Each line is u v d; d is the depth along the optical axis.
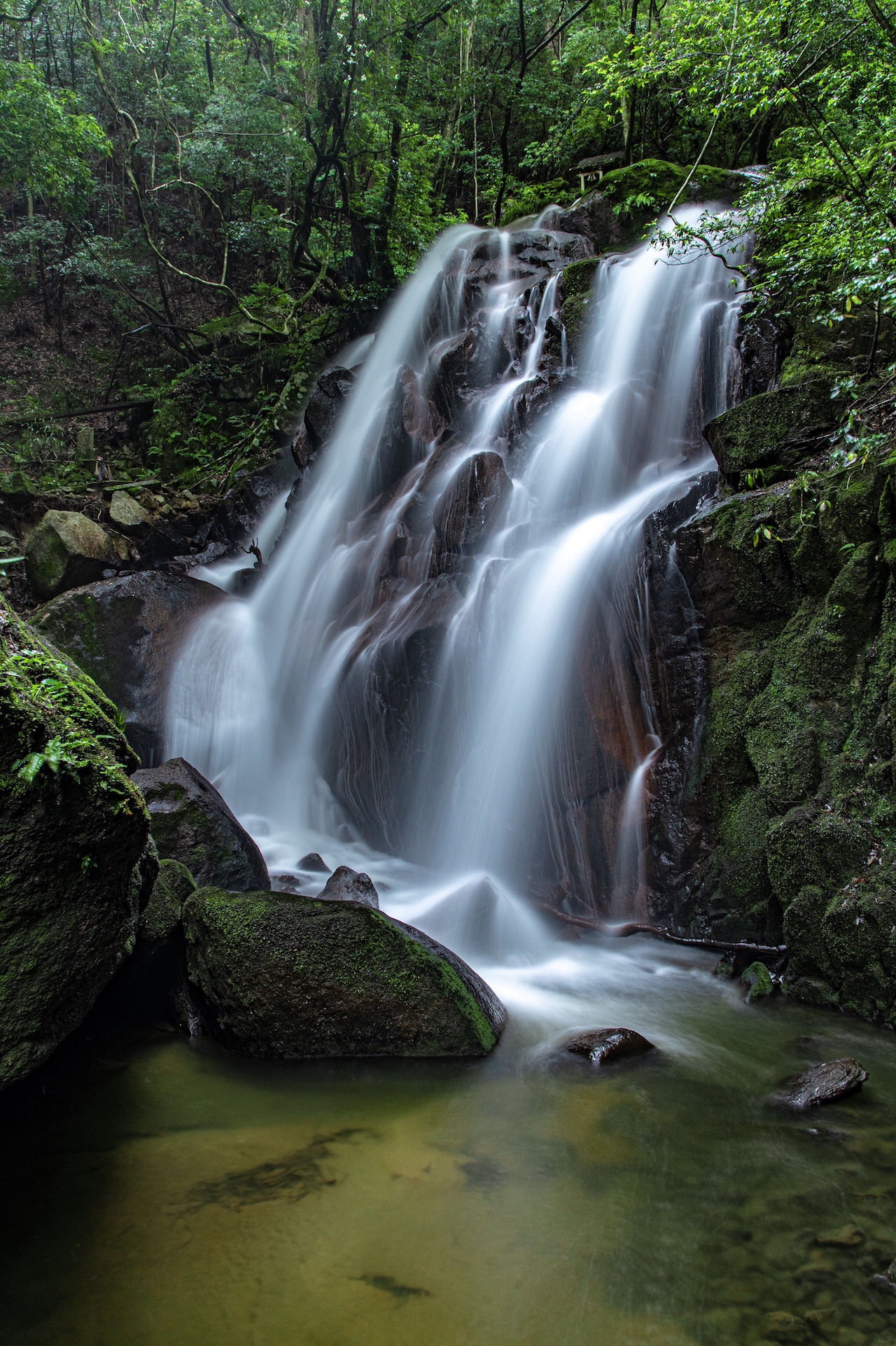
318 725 8.35
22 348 18.14
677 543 5.96
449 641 7.13
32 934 2.71
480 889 5.77
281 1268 2.59
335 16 13.62
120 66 17.77
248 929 4.18
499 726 6.75
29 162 14.18
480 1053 4.09
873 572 4.92
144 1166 3.14
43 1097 3.68
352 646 8.13
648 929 5.68
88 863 2.78
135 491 12.94
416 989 4.12
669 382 8.47
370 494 10.26
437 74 15.55
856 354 6.40
